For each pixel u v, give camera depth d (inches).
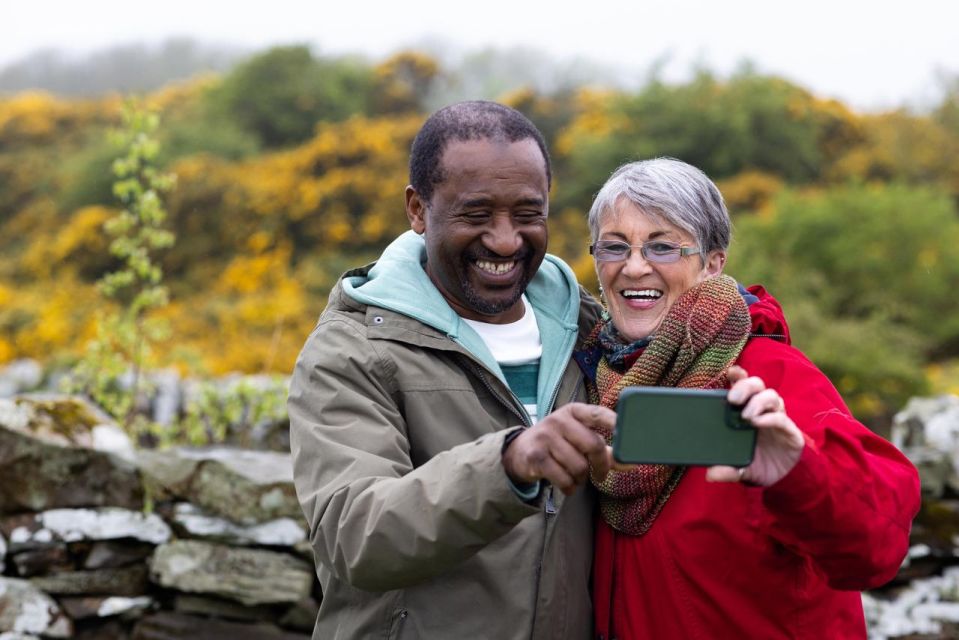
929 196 637.3
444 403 73.8
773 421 54.8
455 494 59.6
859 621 75.8
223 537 128.1
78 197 863.1
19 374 305.0
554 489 74.5
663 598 72.2
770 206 757.3
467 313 79.0
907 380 465.7
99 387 160.1
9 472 125.3
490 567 72.0
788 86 996.6
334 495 65.9
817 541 61.1
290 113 1037.2
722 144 890.7
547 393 78.6
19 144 1045.2
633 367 74.5
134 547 128.7
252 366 528.7
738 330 73.2
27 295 663.8
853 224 586.6
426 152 75.5
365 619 72.7
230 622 128.2
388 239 778.8
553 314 82.7
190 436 163.9
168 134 936.9
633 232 77.9
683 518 71.4
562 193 846.5
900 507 63.6
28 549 125.0
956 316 576.4
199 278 738.8
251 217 781.9
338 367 72.4
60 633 124.3
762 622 70.3
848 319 514.0
